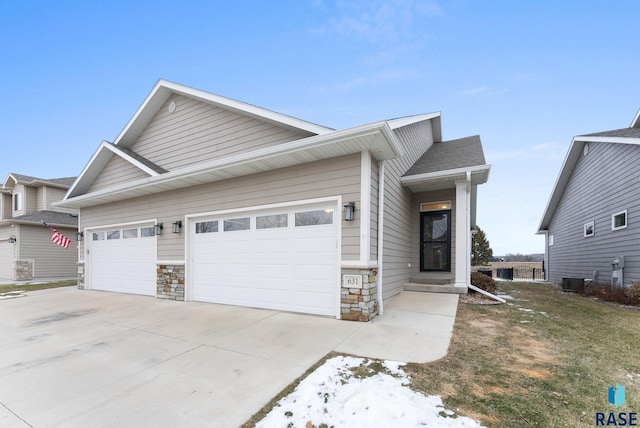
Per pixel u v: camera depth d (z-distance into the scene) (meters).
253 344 4.14
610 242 9.58
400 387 2.80
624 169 8.85
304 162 5.96
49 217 15.29
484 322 5.12
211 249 7.27
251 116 7.26
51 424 2.41
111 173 9.84
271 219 6.40
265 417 2.41
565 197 13.52
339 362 3.42
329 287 5.61
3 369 3.49
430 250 9.05
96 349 4.11
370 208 5.39
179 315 5.96
